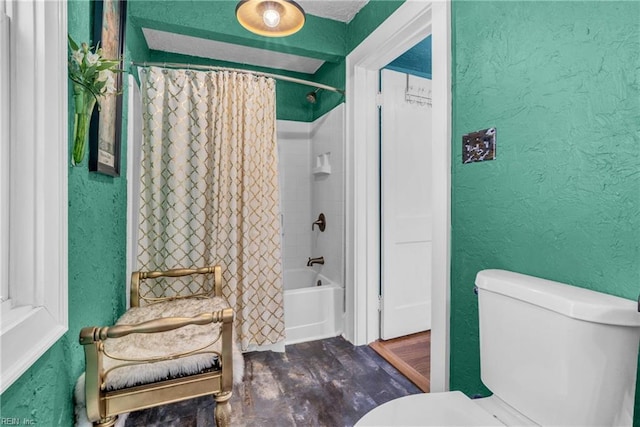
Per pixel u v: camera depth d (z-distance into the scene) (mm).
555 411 779
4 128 691
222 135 1944
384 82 2135
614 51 800
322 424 1383
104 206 1304
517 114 1047
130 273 1762
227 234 1953
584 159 868
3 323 635
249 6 1378
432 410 896
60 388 896
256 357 1988
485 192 1169
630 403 728
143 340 1188
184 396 1100
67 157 864
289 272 2924
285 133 2936
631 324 711
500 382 934
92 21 1107
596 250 845
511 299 905
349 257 2193
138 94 1927
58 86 796
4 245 689
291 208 2992
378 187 2184
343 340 2242
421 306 2330
